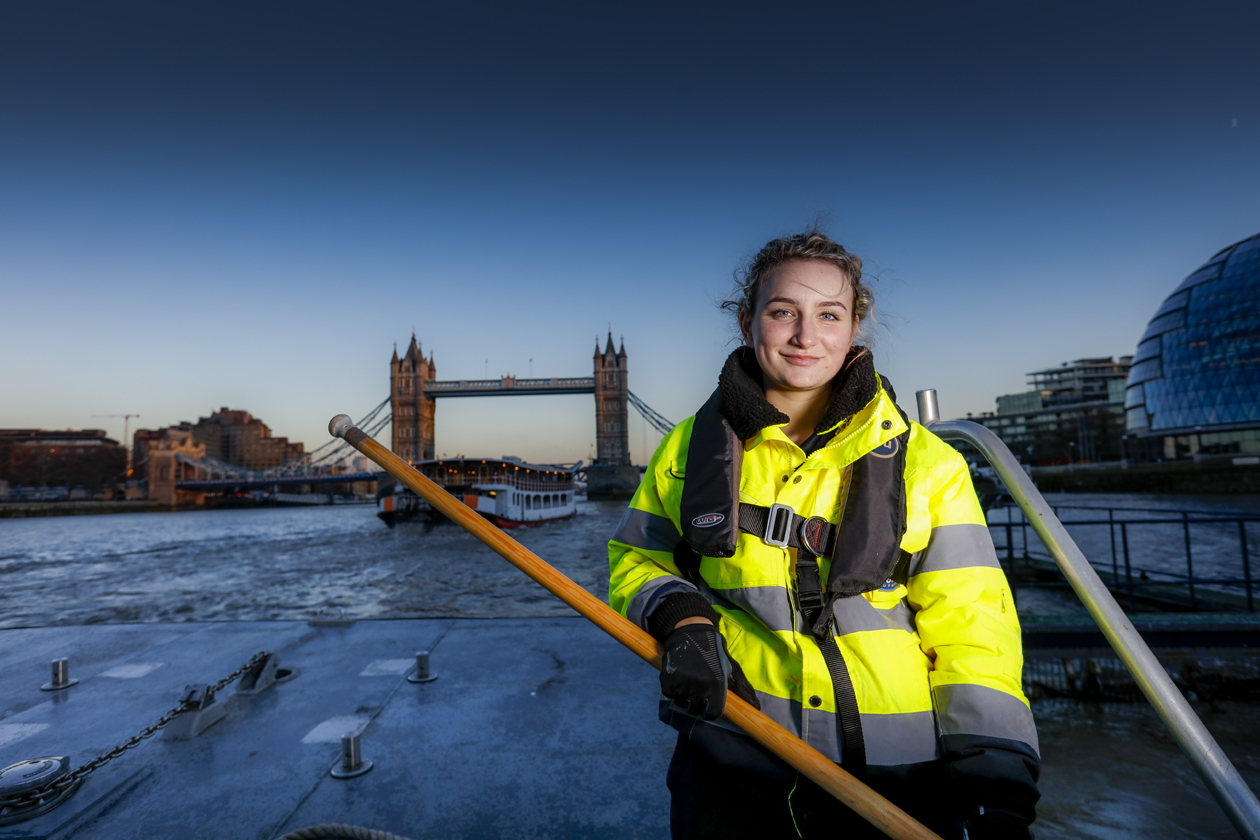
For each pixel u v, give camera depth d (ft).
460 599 63.98
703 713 3.10
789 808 3.29
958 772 2.90
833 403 3.35
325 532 206.90
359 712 10.77
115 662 13.83
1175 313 351.67
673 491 3.88
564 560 99.66
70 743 9.82
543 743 9.50
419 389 473.67
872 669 3.18
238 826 7.49
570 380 485.56
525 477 179.52
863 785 3.05
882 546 3.13
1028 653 11.89
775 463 3.52
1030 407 525.34
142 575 97.91
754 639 3.51
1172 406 344.08
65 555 142.41
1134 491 277.44
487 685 11.92
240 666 13.43
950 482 3.41
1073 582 4.00
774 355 3.52
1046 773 8.86
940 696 3.13
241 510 525.34
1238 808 3.32
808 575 3.31
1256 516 14.51
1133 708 11.11
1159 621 11.78
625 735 9.73
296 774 8.70
